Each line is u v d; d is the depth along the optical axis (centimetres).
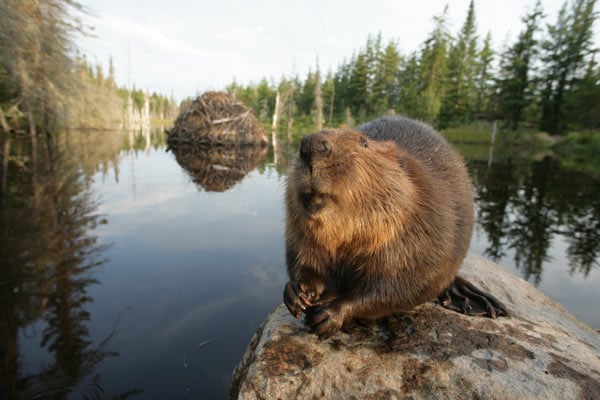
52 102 549
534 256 171
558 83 1059
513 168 472
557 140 981
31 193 233
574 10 1016
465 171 88
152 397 75
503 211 249
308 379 61
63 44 518
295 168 54
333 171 52
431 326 71
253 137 735
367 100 1438
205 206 223
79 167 348
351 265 65
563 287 144
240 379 75
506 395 55
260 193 262
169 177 321
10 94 585
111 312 104
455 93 1191
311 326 61
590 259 168
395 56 1409
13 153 407
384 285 62
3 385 76
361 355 64
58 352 87
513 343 66
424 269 63
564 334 73
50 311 104
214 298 114
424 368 61
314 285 65
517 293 94
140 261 139
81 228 173
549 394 54
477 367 60
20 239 155
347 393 59
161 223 186
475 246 183
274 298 114
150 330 97
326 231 58
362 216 57
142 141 813
